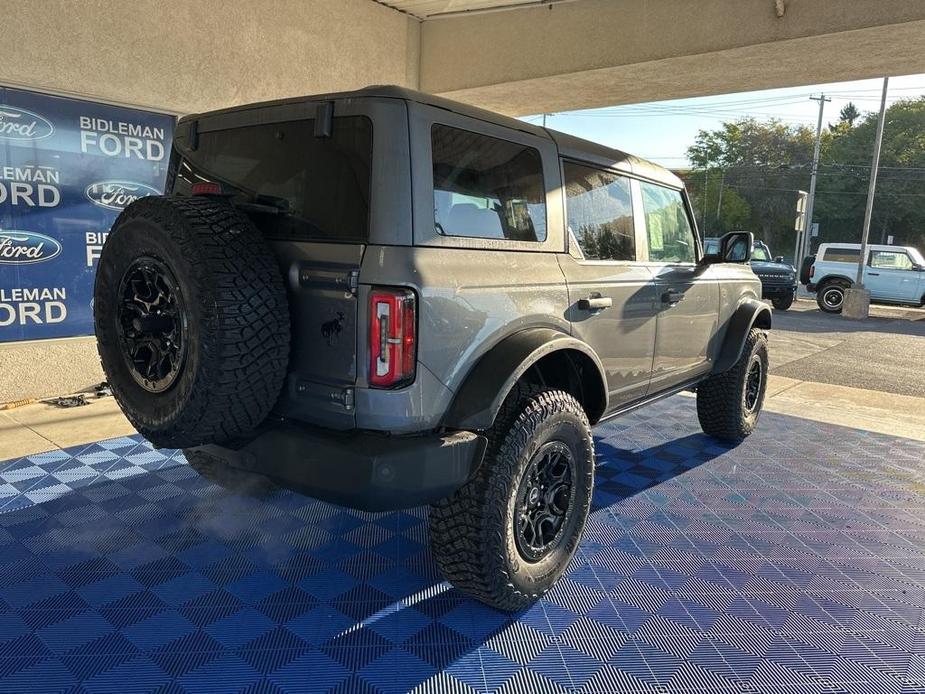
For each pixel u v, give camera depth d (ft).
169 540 10.59
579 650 8.16
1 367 17.01
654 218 12.55
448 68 26.63
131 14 18.01
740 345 14.92
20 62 16.15
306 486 7.55
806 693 7.52
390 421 7.20
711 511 12.47
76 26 16.99
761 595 9.55
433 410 7.47
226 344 6.91
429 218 7.49
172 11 18.88
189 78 19.48
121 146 18.61
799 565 10.46
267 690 7.29
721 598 9.43
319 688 7.34
